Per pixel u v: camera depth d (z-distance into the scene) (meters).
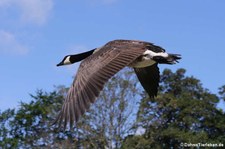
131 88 34.59
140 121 35.56
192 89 39.16
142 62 9.33
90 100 7.29
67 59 12.44
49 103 39.44
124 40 8.39
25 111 39.56
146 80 10.57
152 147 36.31
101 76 7.54
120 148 34.81
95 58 7.83
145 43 8.44
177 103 36.84
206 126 38.06
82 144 34.72
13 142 38.59
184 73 39.44
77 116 7.19
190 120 36.56
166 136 36.00
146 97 35.94
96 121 34.25
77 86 7.50
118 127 34.84
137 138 35.03
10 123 39.94
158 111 37.22
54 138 36.28
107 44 8.25
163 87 39.44
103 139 34.56
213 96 38.38
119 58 7.86
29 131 39.56
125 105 34.78
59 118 7.26
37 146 37.62
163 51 9.41
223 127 37.56
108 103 34.38
